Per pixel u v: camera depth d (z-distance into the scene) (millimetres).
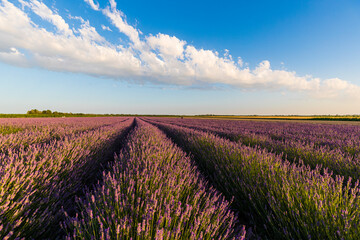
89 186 2941
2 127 7887
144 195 1549
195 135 6191
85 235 1088
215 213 1434
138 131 7199
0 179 1527
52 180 2012
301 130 9570
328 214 1406
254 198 1977
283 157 3996
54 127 8602
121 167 2281
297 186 1739
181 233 1145
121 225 1059
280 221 1555
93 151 3902
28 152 2541
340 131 8711
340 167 2719
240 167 2691
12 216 1317
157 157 2771
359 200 1411
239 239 1212
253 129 10562
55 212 1841
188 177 2205
